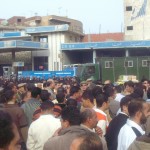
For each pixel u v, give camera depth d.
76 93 10.45
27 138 7.12
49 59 70.75
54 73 41.78
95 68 39.56
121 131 5.71
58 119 7.03
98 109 7.61
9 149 2.61
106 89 10.20
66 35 70.94
